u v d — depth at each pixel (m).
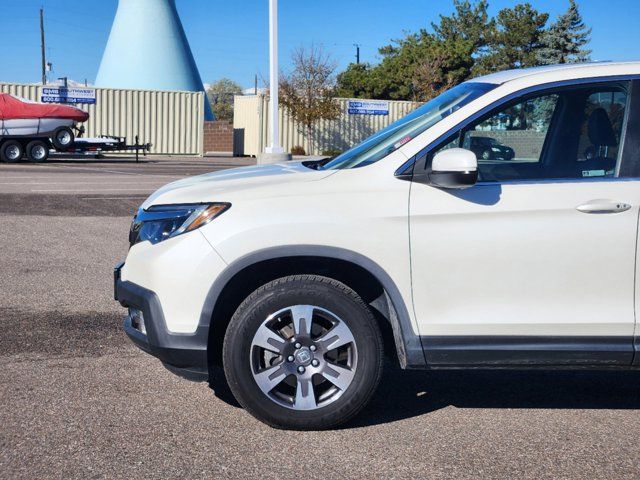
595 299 4.07
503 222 4.04
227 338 4.04
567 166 4.16
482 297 4.07
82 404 4.46
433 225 4.04
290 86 42.50
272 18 19.89
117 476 3.54
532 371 5.33
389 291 4.05
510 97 4.20
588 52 58.44
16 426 4.11
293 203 4.05
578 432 4.20
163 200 4.20
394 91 63.97
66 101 36.69
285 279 4.05
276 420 4.07
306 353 4.05
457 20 69.56
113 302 7.04
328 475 3.59
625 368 4.14
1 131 27.98
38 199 15.11
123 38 58.84
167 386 4.81
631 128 4.18
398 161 4.12
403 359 4.11
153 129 38.66
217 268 3.99
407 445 3.96
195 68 60.94
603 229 4.04
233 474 3.58
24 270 8.40
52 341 5.78
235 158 39.94
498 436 4.12
